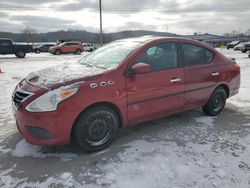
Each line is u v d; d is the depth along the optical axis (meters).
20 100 3.32
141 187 2.85
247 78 9.85
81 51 33.06
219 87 5.00
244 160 3.42
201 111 5.38
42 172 3.12
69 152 3.59
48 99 3.12
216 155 3.54
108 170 3.16
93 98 3.32
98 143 3.57
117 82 3.53
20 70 13.01
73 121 3.26
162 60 4.08
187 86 4.35
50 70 3.96
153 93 3.91
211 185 2.90
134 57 3.77
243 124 4.70
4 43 23.38
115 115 3.66
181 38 4.43
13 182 2.93
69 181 2.95
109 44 4.73
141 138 4.04
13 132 4.29
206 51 4.78
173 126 4.54
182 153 3.57
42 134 3.19
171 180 2.97
